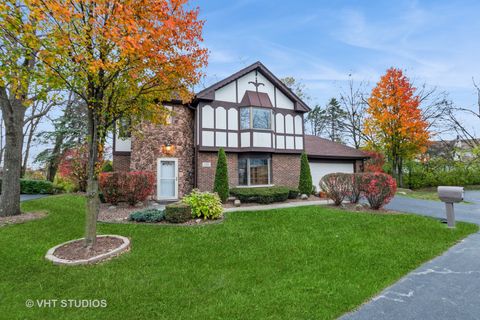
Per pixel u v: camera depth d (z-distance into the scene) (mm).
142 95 6062
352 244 6195
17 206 8234
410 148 19469
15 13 4422
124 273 4602
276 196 11961
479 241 6535
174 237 6617
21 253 5281
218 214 8484
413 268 4992
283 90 15141
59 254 5258
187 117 13875
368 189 9734
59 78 4855
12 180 8203
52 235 6461
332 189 10570
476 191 20188
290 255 5566
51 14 4371
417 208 11000
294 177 15188
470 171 22656
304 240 6500
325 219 8391
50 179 20000
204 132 13094
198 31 5602
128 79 5473
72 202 10242
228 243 6285
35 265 4797
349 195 10461
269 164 14367
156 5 4801
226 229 7363
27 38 4363
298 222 8117
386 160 21453
